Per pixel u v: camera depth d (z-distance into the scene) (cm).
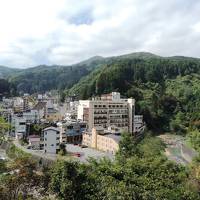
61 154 8869
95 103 13875
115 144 9969
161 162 4766
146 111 17112
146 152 8144
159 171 4131
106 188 2941
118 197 2698
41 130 12106
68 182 3072
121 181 3180
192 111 18575
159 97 19638
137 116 15288
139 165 4272
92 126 13650
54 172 3284
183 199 3089
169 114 18625
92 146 11675
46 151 9800
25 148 10162
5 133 11438
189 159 10081
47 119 14862
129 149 7188
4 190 3500
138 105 17100
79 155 9600
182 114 18238
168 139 14625
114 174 3725
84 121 13762
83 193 3036
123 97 18638
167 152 11338
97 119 13875
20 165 3966
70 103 17950
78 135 13025
